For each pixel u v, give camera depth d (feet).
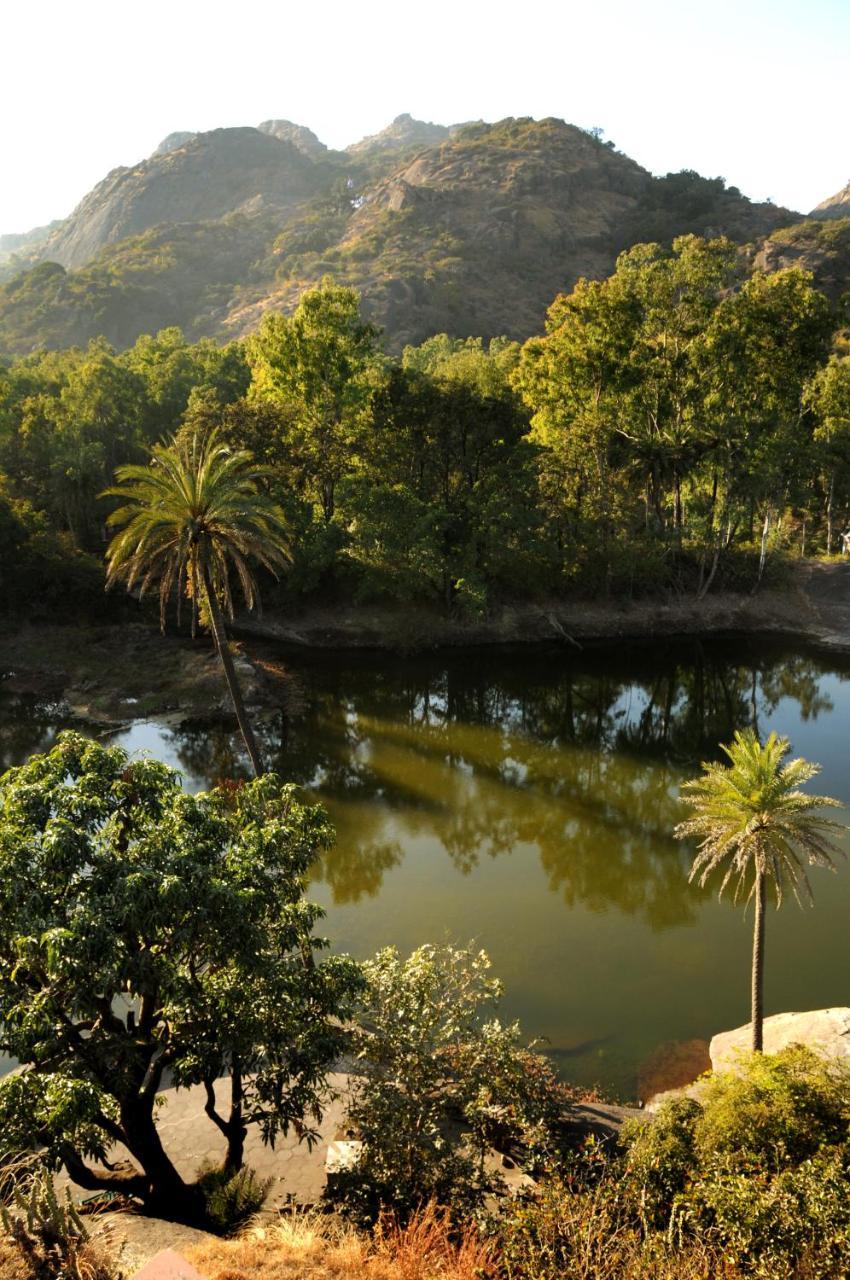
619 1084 64.80
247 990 38.75
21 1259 29.12
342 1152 48.01
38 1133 32.91
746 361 204.44
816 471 242.78
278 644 192.13
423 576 193.67
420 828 110.73
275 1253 32.86
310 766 128.57
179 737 136.77
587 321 213.25
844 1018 66.54
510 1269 31.78
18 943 32.30
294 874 45.21
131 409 263.90
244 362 337.93
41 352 436.35
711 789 67.46
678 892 95.45
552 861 102.47
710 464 216.33
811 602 224.94
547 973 79.66
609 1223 34.50
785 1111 46.01
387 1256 33.06
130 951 36.60
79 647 173.47
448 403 188.34
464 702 163.73
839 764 132.05
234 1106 43.73
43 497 222.28
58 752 41.75
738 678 182.29
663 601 216.74
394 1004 51.44
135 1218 37.96
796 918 89.71
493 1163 48.37
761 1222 35.88
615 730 151.12
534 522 190.49
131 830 40.50
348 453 198.49
